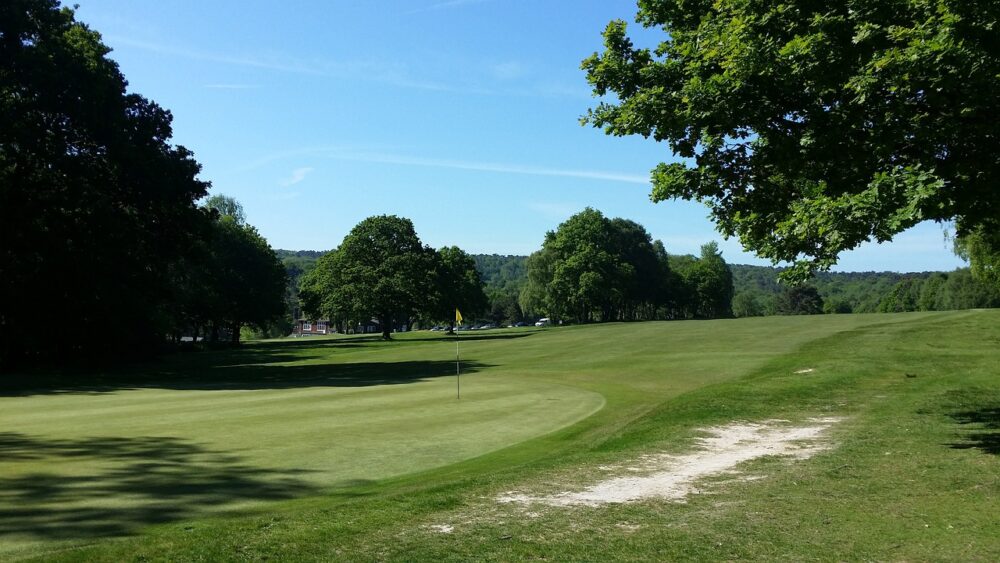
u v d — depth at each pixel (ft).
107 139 113.80
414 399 61.21
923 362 73.97
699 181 38.06
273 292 257.55
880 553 18.78
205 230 130.11
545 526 21.44
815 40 30.17
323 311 264.52
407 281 251.39
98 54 121.80
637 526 21.54
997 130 29.01
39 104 106.11
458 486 27.09
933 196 26.07
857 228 27.30
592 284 290.35
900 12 29.60
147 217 122.62
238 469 32.24
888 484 26.99
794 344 115.03
